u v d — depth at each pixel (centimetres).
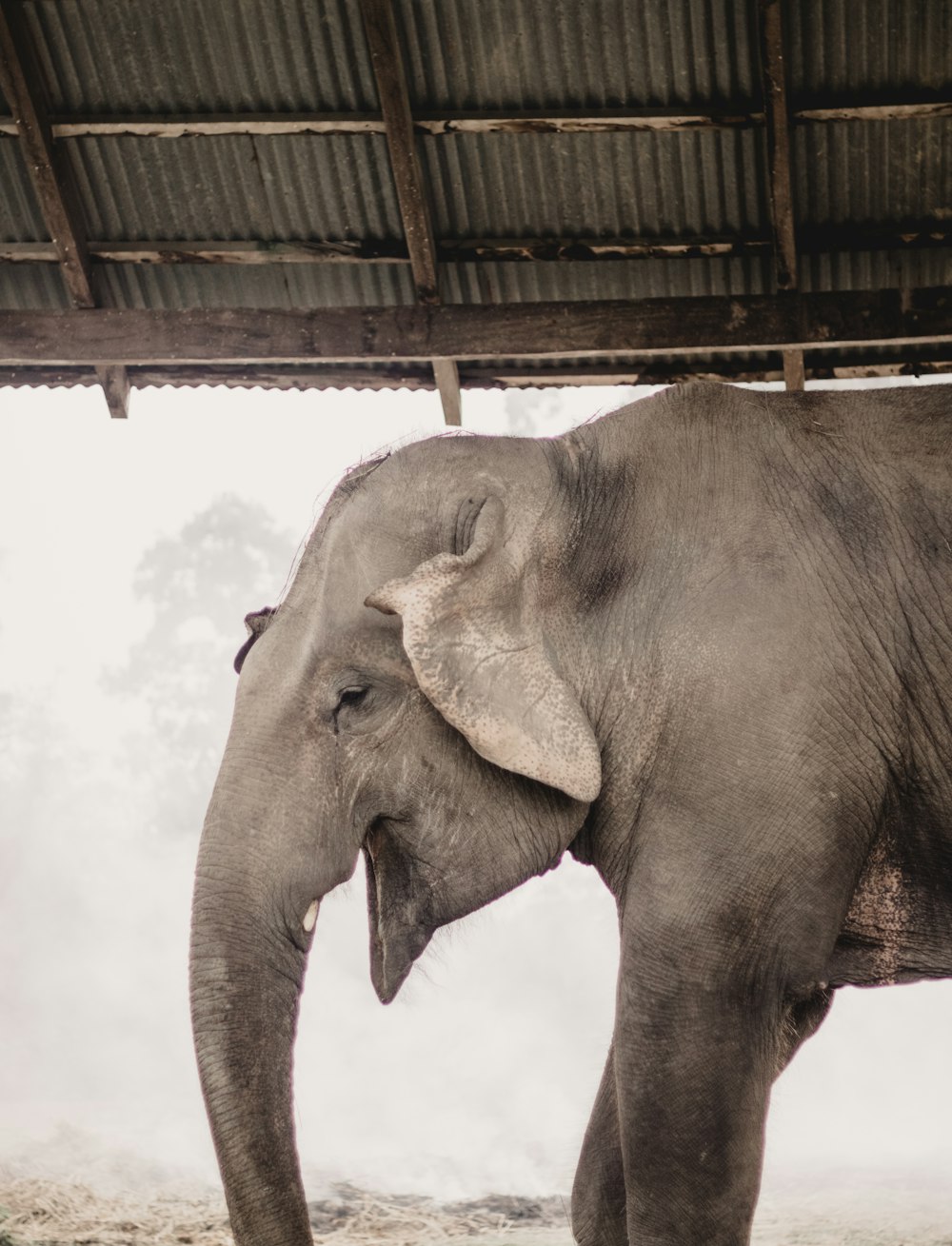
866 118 809
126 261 888
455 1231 680
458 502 432
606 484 437
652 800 413
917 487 423
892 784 414
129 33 817
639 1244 390
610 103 823
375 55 780
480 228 869
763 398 446
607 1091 457
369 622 428
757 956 396
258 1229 384
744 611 412
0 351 870
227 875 410
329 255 878
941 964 424
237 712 428
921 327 812
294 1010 409
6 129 845
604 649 423
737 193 846
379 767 428
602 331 834
